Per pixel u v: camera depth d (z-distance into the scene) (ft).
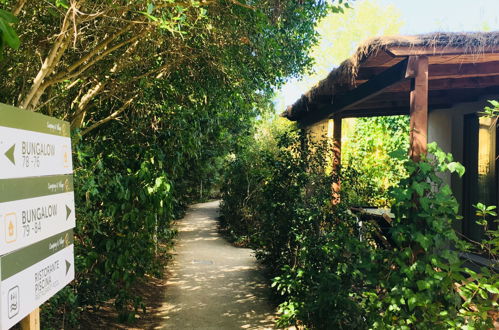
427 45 12.59
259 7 13.56
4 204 5.70
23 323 6.52
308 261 15.89
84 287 14.62
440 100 22.93
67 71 10.46
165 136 17.84
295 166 20.58
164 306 19.44
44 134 6.93
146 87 16.15
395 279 12.14
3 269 5.64
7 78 12.90
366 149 34.86
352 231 17.08
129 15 12.35
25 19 11.83
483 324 11.30
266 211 22.04
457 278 11.44
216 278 24.50
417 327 11.49
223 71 16.17
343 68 15.69
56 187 7.35
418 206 12.30
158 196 15.56
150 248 18.39
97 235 15.15
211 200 74.13
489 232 12.16
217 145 35.68
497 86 19.48
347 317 12.82
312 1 15.23
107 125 17.29
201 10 10.07
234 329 16.66
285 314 15.49
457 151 23.53
